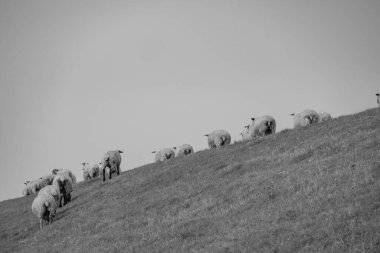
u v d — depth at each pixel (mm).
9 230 34156
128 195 32906
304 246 14195
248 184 24375
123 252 19656
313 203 17719
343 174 19953
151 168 40781
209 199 24422
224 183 26984
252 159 30188
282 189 21266
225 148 37938
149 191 31922
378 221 14133
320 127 33781
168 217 23891
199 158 36875
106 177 47344
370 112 33656
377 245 12883
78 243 24312
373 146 23562
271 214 18219
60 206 37750
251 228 17203
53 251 24344
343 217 15258
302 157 26844
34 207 31984
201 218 21281
